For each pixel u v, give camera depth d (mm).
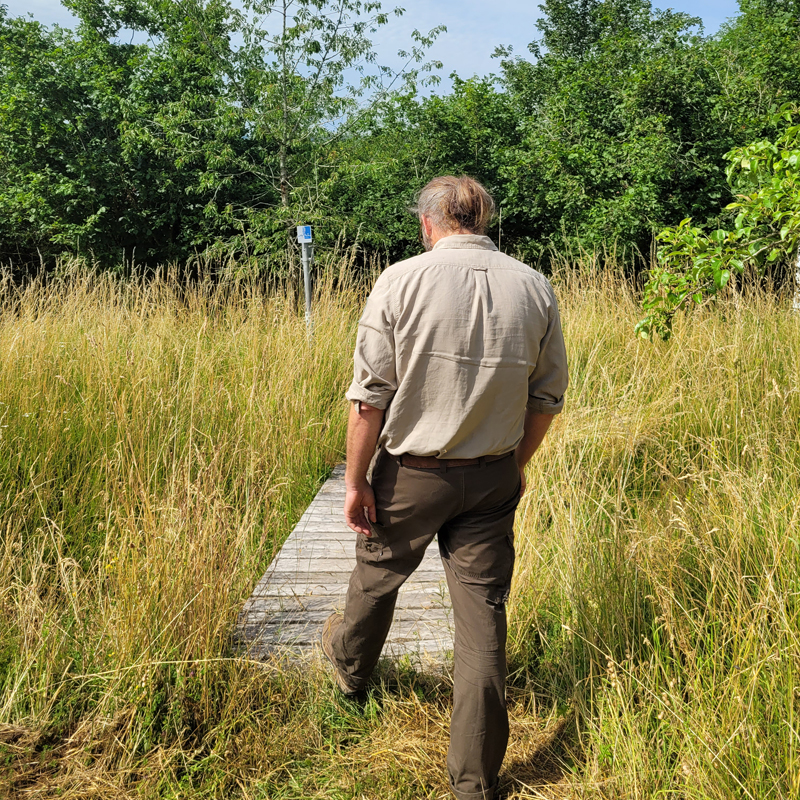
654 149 10141
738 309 5039
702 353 4844
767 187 2887
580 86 12141
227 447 4074
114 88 13750
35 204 12703
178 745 2119
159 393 4359
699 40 13570
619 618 2473
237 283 6941
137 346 5160
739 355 4598
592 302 6625
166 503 2768
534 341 1818
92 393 4422
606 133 11758
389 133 13734
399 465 1864
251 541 3244
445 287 1743
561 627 2631
